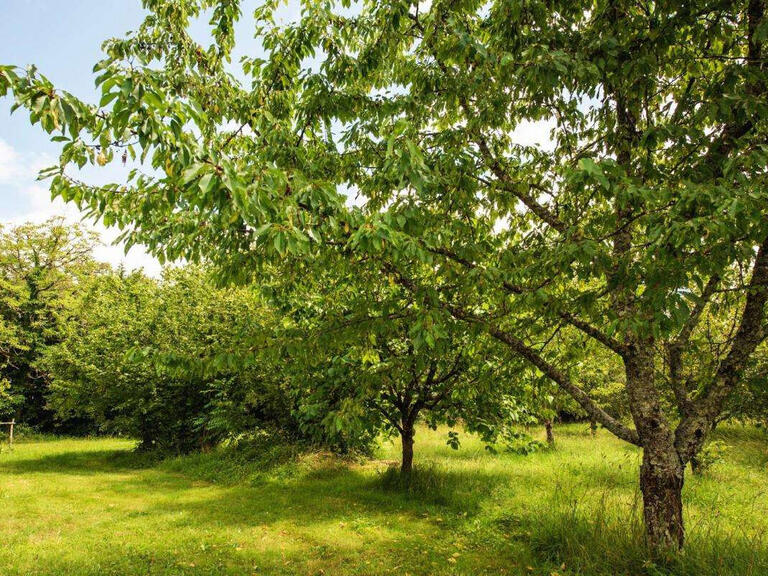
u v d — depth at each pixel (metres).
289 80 4.60
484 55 3.39
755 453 10.38
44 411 23.11
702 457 8.43
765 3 3.44
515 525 6.00
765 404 7.24
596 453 10.86
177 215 3.70
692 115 3.67
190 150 2.10
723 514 5.74
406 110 4.49
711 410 4.14
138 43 4.59
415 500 7.50
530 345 5.12
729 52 4.19
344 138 4.91
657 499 4.11
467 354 6.55
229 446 11.41
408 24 4.41
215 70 4.88
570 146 5.11
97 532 6.20
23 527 6.43
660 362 5.92
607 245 3.31
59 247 24.03
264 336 4.24
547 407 6.57
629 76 3.59
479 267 3.59
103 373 12.58
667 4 3.29
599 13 3.93
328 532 6.06
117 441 19.41
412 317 4.20
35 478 10.19
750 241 2.78
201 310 12.33
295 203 2.63
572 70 3.54
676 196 2.98
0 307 22.55
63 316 22.31
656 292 2.76
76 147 2.32
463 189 4.18
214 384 11.06
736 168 2.79
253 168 2.51
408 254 3.02
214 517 6.87
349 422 4.71
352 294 6.14
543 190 5.07
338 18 4.40
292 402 10.09
